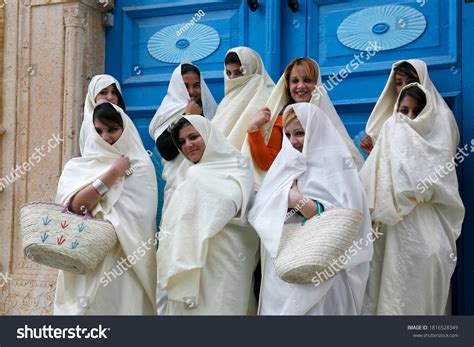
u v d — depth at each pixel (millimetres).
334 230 3375
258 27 4824
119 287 3705
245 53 4480
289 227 3529
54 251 3496
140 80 5082
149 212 3818
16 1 5129
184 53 5020
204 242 3535
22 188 5023
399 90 4102
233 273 3617
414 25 4441
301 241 3424
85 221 3588
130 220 3750
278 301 3510
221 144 3830
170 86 4660
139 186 3836
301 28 4719
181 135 3818
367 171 3770
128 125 3936
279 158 3746
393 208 3607
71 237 3525
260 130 4051
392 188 3650
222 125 4367
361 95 4531
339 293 3514
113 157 3869
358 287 3535
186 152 3832
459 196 3771
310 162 3670
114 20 5184
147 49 5109
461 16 4328
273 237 3488
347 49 4594
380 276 3709
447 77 4324
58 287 3756
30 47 5090
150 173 3898
